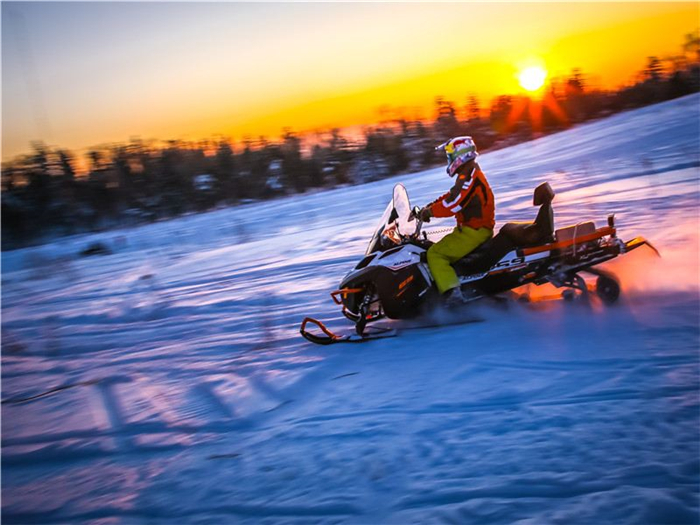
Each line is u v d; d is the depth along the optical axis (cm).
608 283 556
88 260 1559
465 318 589
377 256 601
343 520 313
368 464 359
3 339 834
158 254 1447
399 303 584
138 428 465
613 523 282
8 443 475
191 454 411
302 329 592
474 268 576
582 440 349
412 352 528
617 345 470
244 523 324
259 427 436
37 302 1082
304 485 349
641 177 1231
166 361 620
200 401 499
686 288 566
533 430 368
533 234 569
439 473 339
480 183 567
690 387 391
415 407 423
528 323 548
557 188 1296
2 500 391
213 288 934
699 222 800
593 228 564
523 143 2603
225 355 609
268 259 1105
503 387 431
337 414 432
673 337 469
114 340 736
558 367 449
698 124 1756
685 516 281
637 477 311
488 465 339
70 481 402
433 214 584
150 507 354
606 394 398
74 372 636
